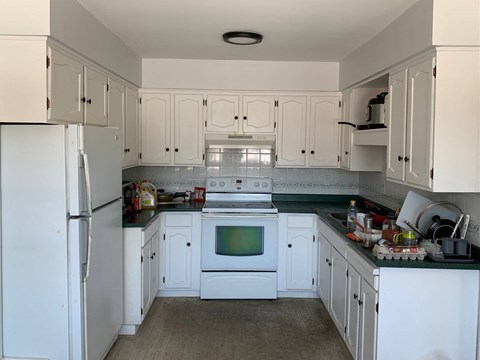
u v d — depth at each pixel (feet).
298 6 9.16
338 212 13.82
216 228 14.19
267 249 14.28
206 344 11.29
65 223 8.15
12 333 8.36
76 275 8.25
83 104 9.57
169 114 15.15
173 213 14.33
